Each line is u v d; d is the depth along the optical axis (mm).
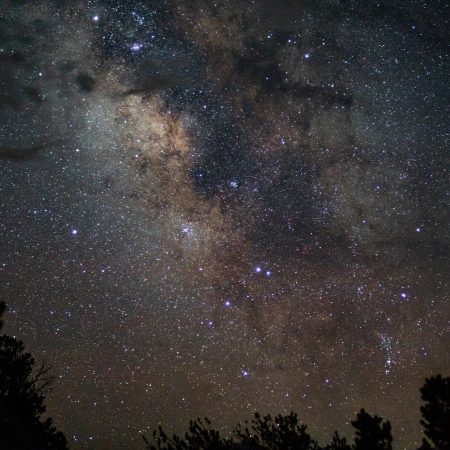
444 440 5230
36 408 7098
